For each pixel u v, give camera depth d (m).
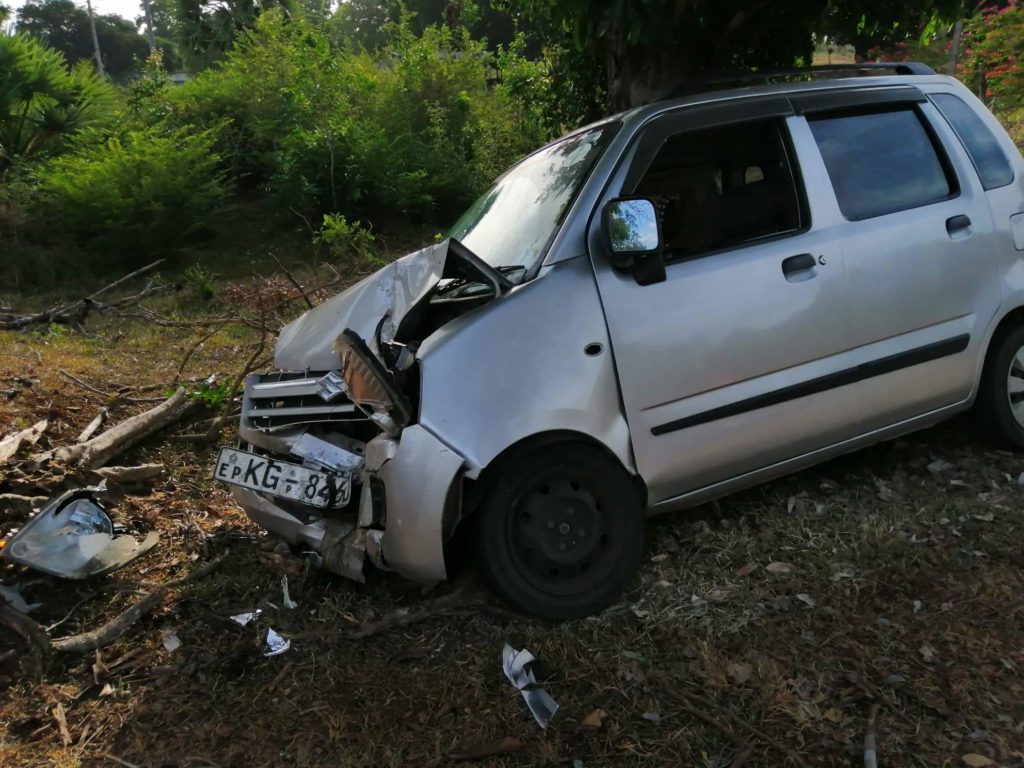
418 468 2.89
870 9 4.98
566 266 3.15
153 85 16.83
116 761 2.57
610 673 2.79
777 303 3.38
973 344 3.90
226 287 11.08
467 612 3.20
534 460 3.02
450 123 16.23
